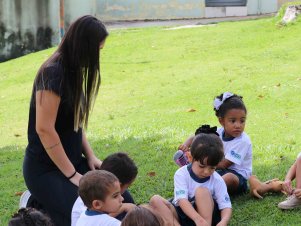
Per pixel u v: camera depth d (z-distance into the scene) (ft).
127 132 20.65
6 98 28.86
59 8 43.60
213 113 21.84
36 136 13.06
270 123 20.10
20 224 10.96
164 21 48.57
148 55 33.58
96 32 12.75
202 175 13.34
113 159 12.86
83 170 13.80
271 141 18.35
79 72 12.86
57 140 12.81
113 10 49.73
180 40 36.11
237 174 14.66
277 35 33.78
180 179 13.48
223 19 47.21
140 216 10.45
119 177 12.71
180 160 14.71
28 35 43.04
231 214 13.61
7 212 15.70
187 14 49.37
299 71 26.13
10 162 19.57
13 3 42.52
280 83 24.41
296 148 17.57
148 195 15.46
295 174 14.29
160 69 30.42
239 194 14.87
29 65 35.45
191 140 14.87
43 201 13.19
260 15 48.44
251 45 32.65
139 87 27.58
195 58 31.65
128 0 49.60
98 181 11.89
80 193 12.03
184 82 27.12
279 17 36.27
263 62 28.71
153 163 17.49
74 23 12.80
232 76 26.84
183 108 22.94
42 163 13.12
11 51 42.73
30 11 42.93
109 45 36.63
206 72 28.27
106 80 29.53
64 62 12.83
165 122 21.36
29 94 29.19
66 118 13.12
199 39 35.63
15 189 17.13
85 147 14.12
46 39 43.55
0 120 24.94
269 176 15.70
